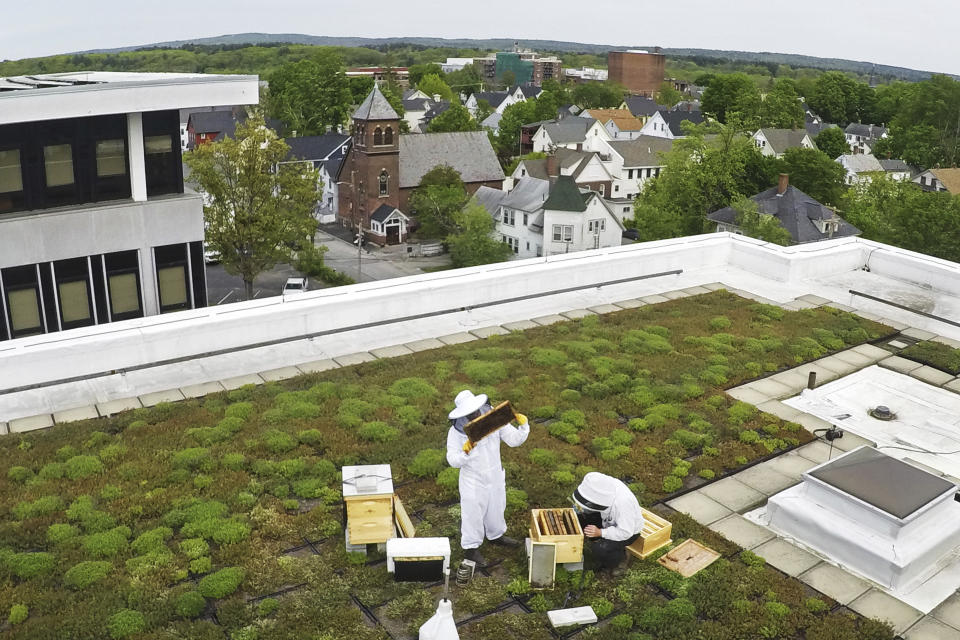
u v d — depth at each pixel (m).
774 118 122.81
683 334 18.97
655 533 10.91
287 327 17.94
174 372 16.56
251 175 41.97
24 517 11.44
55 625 9.33
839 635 9.55
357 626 9.50
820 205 58.75
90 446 13.40
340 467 12.92
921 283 23.41
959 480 13.21
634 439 14.01
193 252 24.78
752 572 10.70
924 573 10.91
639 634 9.51
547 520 10.54
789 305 21.41
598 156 89.81
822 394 16.19
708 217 59.72
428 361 17.11
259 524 11.38
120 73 30.94
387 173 76.81
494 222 72.94
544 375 16.31
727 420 14.81
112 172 23.28
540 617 9.79
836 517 11.35
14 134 21.33
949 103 120.19
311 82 127.44
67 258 22.47
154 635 9.23
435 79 182.12
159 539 10.89
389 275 66.12
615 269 22.67
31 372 15.32
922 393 16.44
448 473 12.59
